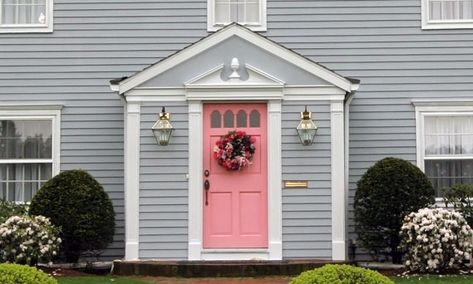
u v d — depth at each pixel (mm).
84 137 14906
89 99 14969
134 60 15016
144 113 13609
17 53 15078
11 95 14992
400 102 14930
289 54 13641
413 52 15016
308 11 15070
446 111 14883
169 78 13633
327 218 13414
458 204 14023
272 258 13344
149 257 13375
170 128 13477
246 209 13562
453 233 12789
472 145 14930
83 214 13500
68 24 15109
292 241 13398
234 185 13594
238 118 13703
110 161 14852
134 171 13500
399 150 14852
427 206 13422
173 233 13422
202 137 13648
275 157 13516
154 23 15078
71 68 15031
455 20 15086
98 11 15125
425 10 15078
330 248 13367
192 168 13508
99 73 15016
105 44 15055
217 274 12641
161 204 13453
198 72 13664
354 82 13570
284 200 13469
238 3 15188
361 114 14914
